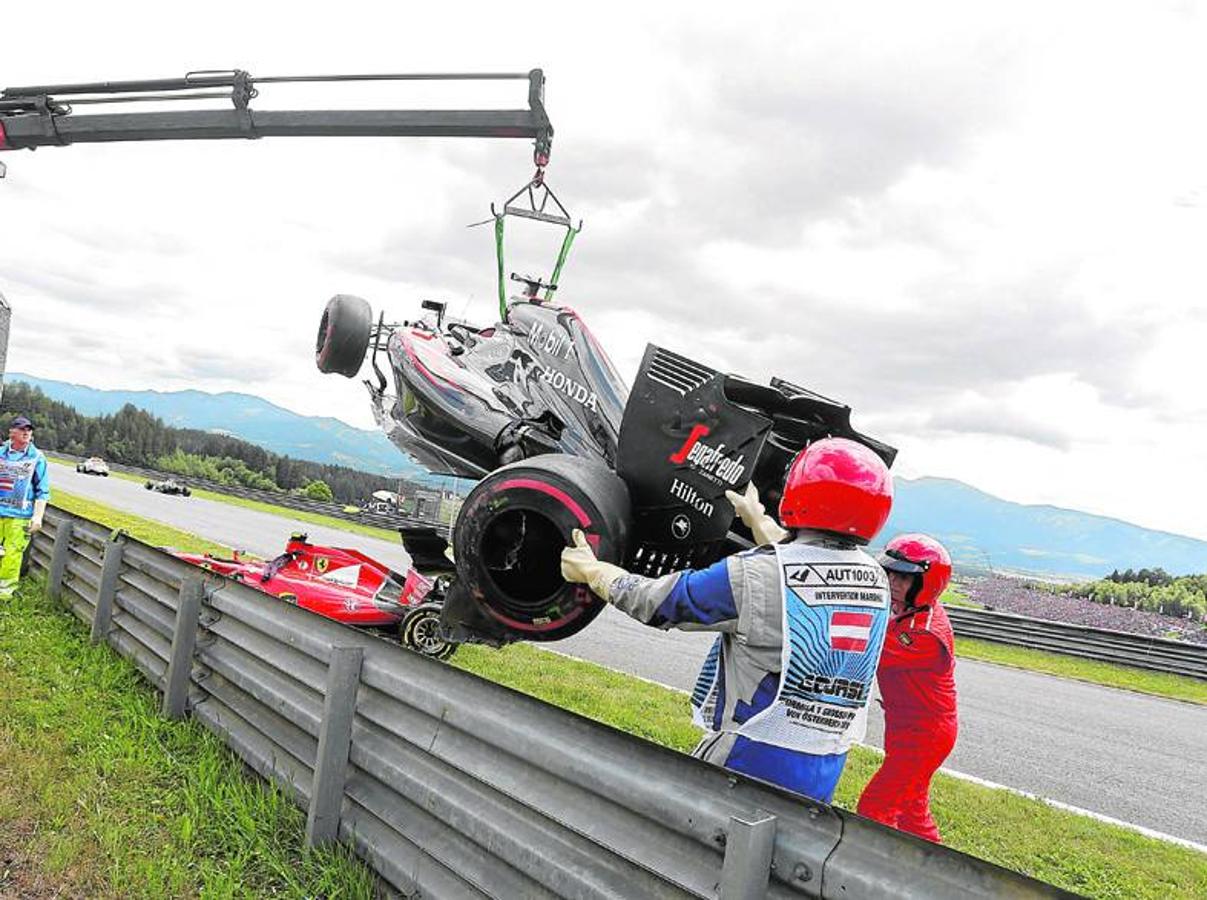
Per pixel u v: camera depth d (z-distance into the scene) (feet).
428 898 10.01
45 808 12.26
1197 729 35.22
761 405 11.88
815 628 7.57
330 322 18.19
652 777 8.12
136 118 29.37
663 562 11.78
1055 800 21.90
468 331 17.29
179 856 11.43
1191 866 17.03
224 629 15.94
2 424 328.90
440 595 26.43
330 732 11.82
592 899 8.21
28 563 30.86
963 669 46.73
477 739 10.06
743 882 6.77
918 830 13.62
